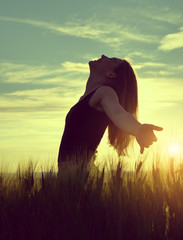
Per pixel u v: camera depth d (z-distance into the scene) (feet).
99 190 4.90
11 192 5.26
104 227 4.66
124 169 5.39
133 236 4.65
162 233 4.74
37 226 4.54
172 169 5.33
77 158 5.99
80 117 6.70
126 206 4.81
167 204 5.13
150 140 5.04
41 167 5.57
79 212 4.64
